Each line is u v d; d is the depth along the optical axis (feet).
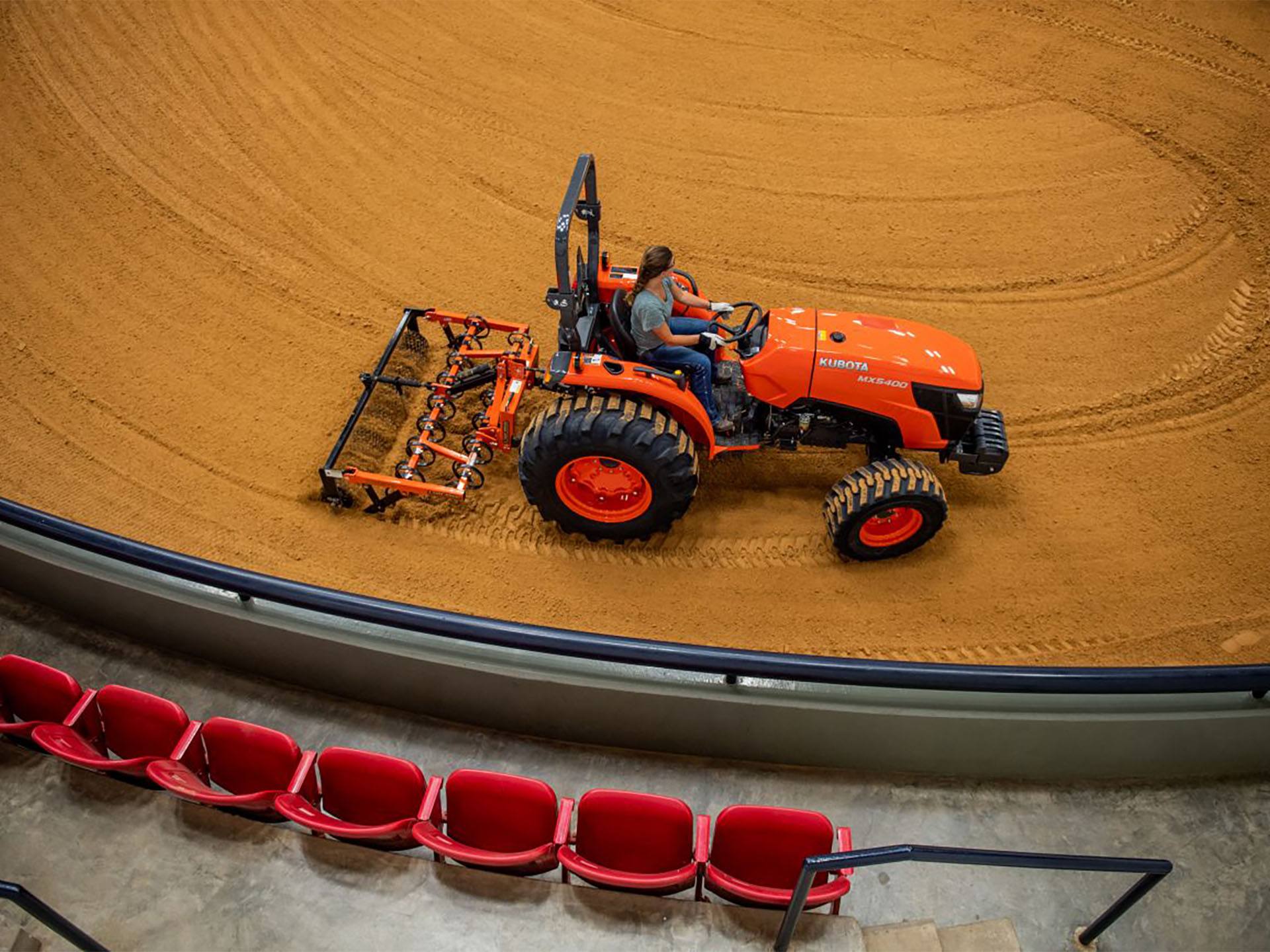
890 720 13.21
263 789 13.16
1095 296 24.49
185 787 11.96
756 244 25.66
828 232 26.04
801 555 19.34
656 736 14.25
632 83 30.55
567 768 14.57
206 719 15.06
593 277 18.83
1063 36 32.58
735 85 30.60
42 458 20.25
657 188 27.14
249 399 21.74
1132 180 27.53
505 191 26.96
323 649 14.26
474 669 13.65
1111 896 13.28
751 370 18.13
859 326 18.57
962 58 31.76
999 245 25.76
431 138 28.37
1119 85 30.60
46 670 13.23
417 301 24.08
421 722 15.07
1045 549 19.54
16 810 13.09
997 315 24.06
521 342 21.06
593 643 13.42
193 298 23.84
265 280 24.39
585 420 17.17
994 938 12.49
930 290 24.63
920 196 27.09
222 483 20.10
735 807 11.55
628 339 18.03
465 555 19.13
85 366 22.18
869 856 10.34
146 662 15.72
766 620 18.28
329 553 18.98
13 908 12.37
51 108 28.40
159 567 14.47
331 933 11.98
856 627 18.25
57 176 26.53
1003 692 13.06
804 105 29.91
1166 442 21.42
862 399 18.16
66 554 14.97
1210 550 19.48
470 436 19.47
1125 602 18.69
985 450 18.72
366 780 12.39
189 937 11.99
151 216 25.73
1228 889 13.35
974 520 20.03
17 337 22.67
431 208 26.45
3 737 13.91
